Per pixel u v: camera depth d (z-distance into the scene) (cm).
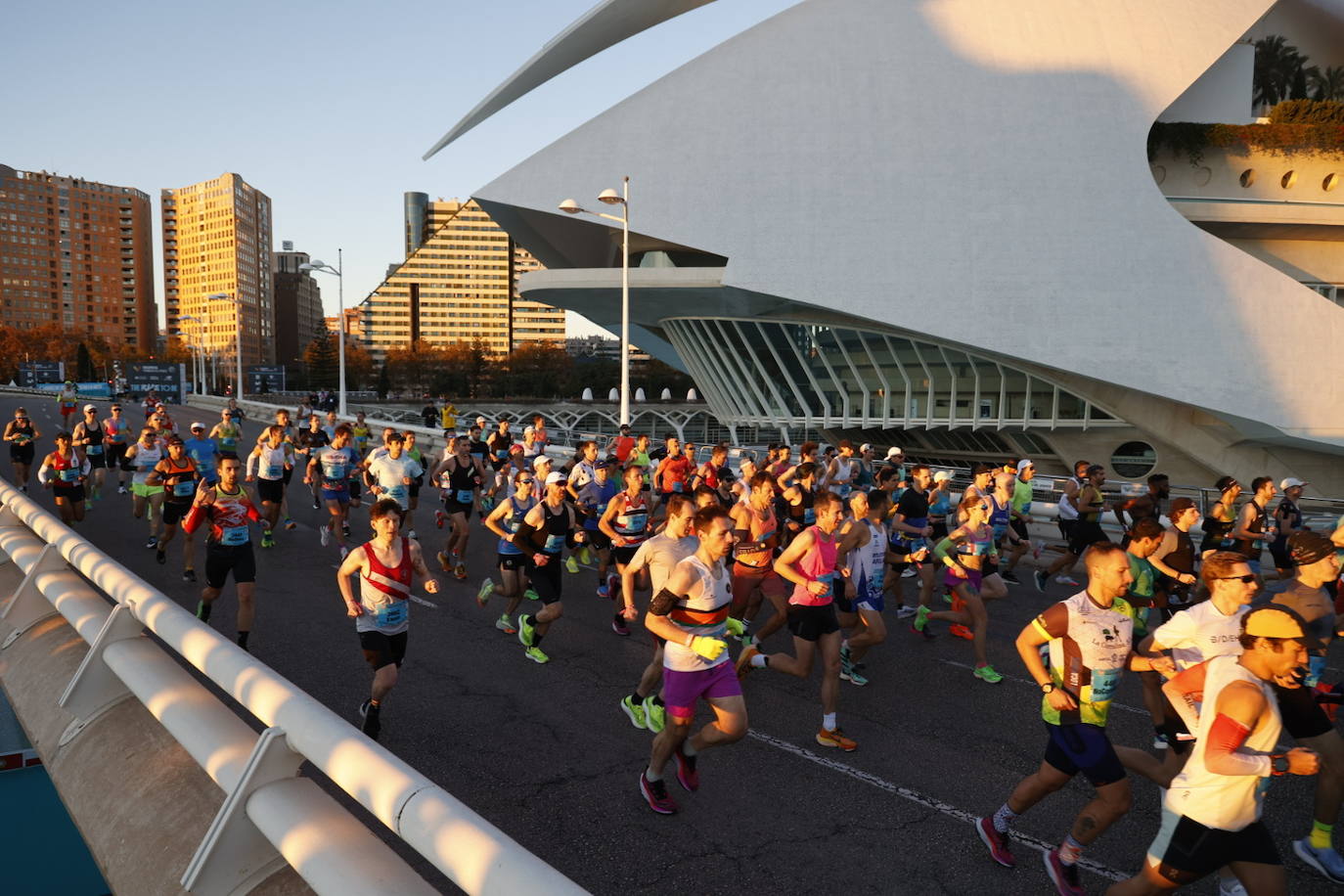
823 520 581
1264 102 4341
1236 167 3728
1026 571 1252
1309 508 1573
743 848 451
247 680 326
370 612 566
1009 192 3397
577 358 16488
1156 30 3534
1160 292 3281
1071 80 3488
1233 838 311
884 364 3747
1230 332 3241
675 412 10006
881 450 4581
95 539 1247
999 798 518
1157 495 934
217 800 358
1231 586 417
